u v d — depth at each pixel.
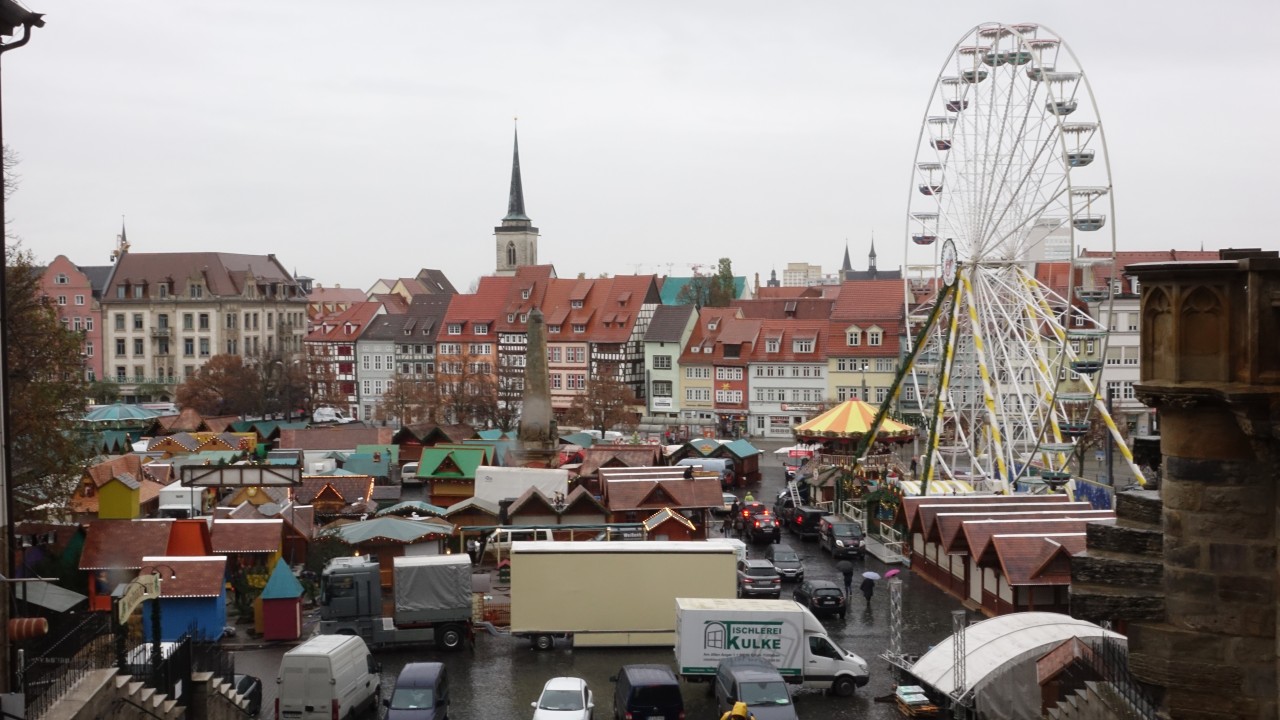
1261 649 17.34
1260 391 16.50
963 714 43.47
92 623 38.19
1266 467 17.20
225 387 189.75
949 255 93.19
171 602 60.41
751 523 93.69
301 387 193.88
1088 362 77.81
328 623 60.28
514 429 173.62
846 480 102.81
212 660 43.84
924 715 48.00
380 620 60.62
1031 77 82.00
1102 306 151.50
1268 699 17.30
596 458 113.06
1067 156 75.69
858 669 52.72
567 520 85.69
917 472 123.81
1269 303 16.50
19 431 64.88
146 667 35.06
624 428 173.75
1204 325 17.16
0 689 28.62
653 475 94.06
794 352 183.25
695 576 60.56
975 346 89.38
